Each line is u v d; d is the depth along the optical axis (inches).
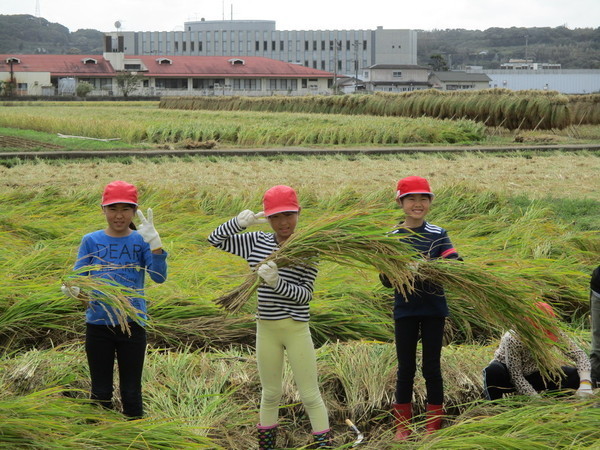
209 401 193.5
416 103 1483.8
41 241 326.0
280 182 624.1
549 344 185.2
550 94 1253.1
